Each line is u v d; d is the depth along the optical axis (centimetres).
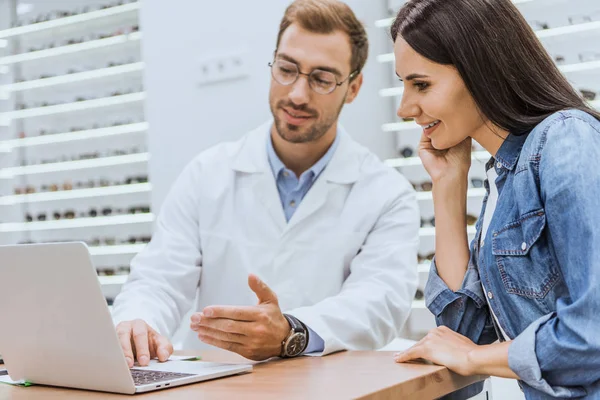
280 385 109
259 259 192
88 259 103
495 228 122
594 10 298
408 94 129
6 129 477
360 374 116
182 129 327
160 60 332
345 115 307
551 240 113
